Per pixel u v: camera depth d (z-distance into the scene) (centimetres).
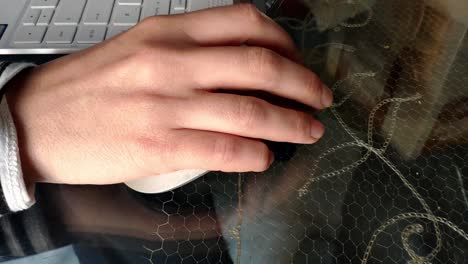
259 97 20
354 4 28
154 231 18
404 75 24
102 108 19
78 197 20
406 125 21
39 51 25
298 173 20
